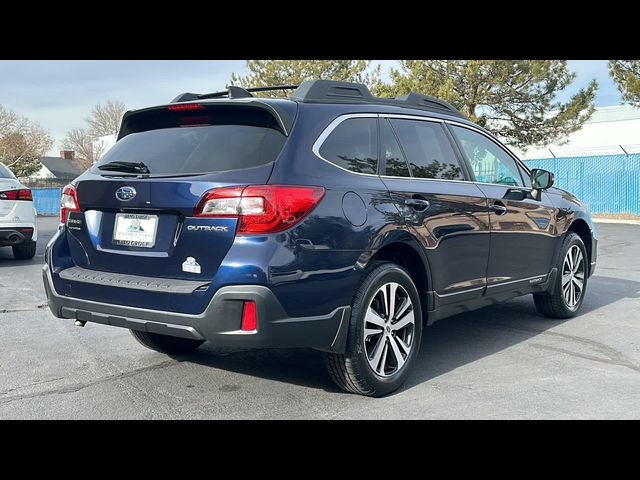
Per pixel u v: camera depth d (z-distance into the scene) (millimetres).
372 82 26188
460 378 4355
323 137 3842
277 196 3422
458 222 4562
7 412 3738
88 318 3936
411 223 4121
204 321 3420
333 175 3764
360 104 4246
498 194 5117
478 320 6203
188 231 3533
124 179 3828
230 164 3613
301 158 3645
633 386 4164
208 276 3479
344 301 3689
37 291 8070
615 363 4711
